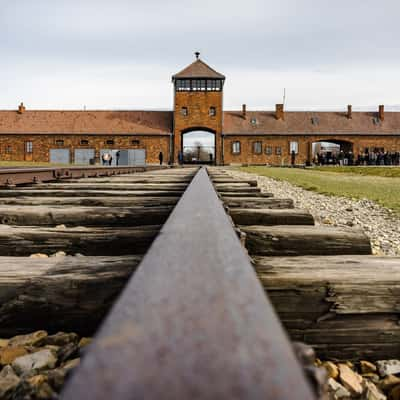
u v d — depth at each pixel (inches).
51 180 283.0
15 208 120.1
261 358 16.0
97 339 17.9
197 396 13.2
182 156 2076.8
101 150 2065.7
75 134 2058.3
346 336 54.6
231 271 27.9
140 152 2068.2
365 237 88.7
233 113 2226.9
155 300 22.4
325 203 316.8
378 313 54.5
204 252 33.3
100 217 116.9
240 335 18.1
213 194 90.0
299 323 55.0
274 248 88.6
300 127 2161.7
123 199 146.6
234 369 15.1
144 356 16.2
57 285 57.1
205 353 16.4
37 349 51.6
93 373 15.0
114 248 89.8
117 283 57.5
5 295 57.1
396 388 46.9
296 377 14.7
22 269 60.4
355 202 322.7
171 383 14.1
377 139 2155.5
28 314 57.2
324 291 54.7
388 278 54.8
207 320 19.6
